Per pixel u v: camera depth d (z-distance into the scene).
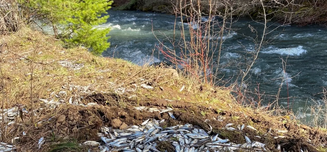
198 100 3.53
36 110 3.14
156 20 16.06
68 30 7.20
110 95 3.40
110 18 17.52
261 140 2.64
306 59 8.80
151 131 2.70
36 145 2.51
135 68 4.54
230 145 2.51
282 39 10.86
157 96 3.50
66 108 3.13
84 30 6.62
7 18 6.86
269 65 8.35
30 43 6.15
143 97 3.41
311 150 2.53
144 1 21.17
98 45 6.82
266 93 6.62
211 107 3.26
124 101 3.29
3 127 2.73
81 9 6.66
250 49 9.66
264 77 7.57
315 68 8.09
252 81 7.28
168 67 4.74
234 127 2.86
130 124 2.83
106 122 2.86
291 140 2.64
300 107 5.92
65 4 7.16
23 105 3.25
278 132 2.87
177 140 2.56
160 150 2.41
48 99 3.42
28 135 2.65
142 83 3.90
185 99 3.50
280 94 6.61
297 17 12.59
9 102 3.32
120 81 3.98
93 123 2.80
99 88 3.72
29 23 7.54
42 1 6.97
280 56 9.09
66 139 2.58
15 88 3.70
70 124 2.80
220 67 7.81
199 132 2.70
